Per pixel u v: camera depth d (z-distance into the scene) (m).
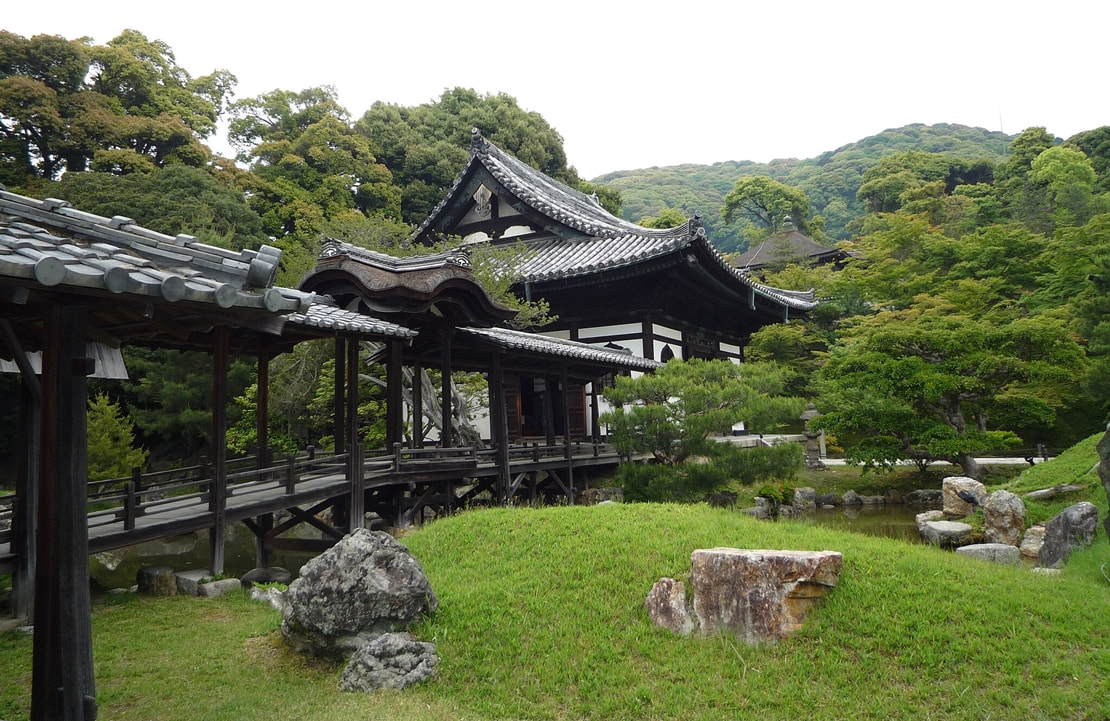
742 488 21.36
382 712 6.23
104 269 4.22
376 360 19.00
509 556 9.56
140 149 37.09
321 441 25.50
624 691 6.51
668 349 28.80
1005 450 27.41
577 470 21.80
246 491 12.94
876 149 117.12
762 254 55.16
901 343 22.94
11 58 34.53
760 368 17.55
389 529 15.92
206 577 11.02
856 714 5.99
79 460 4.78
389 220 26.58
